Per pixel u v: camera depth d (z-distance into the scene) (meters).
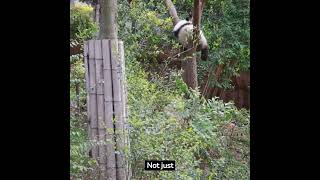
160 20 8.58
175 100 6.46
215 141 6.66
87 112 5.83
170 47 9.88
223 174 6.48
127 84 6.61
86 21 8.45
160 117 5.93
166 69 8.91
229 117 7.36
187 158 5.69
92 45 5.79
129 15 8.46
